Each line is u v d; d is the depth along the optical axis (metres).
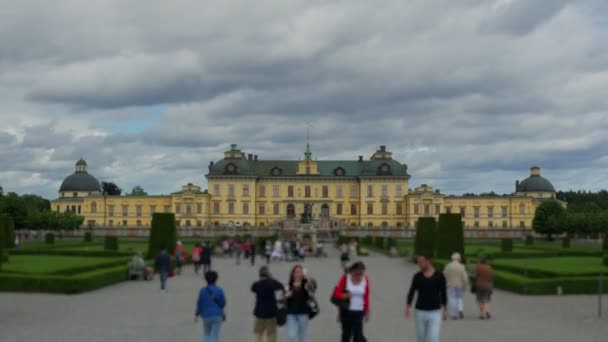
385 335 28.52
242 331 29.53
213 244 102.50
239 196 199.12
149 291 46.41
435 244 82.44
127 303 39.00
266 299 23.31
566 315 34.19
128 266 55.62
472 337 27.80
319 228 169.62
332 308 37.50
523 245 114.88
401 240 141.25
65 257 70.44
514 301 40.16
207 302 23.50
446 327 30.42
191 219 195.88
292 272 23.42
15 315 33.53
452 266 33.62
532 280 44.34
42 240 134.25
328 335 28.52
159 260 46.47
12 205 150.62
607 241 82.50
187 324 30.94
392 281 56.50
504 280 47.16
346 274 22.91
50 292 43.50
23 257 69.62
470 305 38.66
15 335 27.77
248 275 62.19
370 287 51.03
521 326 30.69
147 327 30.05
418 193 197.00
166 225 74.50
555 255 79.25
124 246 104.56
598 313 34.47
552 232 153.62
